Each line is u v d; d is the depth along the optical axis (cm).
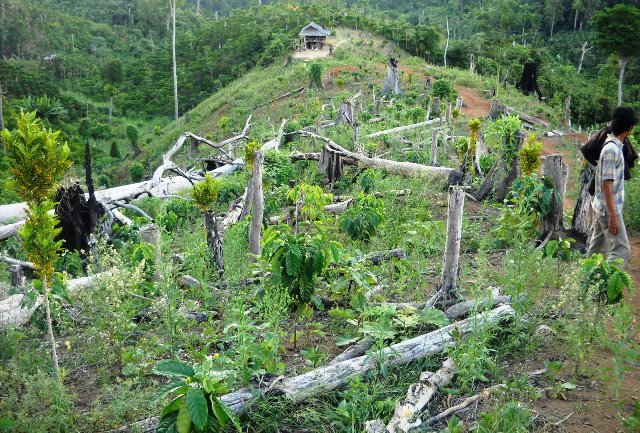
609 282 446
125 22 10600
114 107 6575
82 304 490
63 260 698
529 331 481
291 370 448
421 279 632
